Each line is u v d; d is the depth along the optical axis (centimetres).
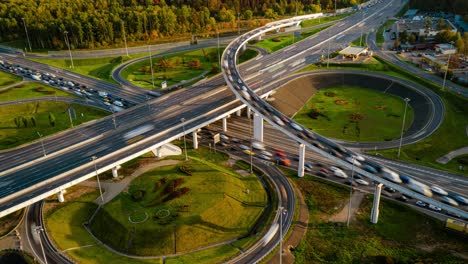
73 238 11431
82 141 15150
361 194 12925
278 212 12156
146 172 13950
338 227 11538
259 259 10394
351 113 19225
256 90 19888
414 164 14725
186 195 12600
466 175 13975
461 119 18188
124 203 12412
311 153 15462
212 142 16400
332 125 18088
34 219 12106
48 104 19562
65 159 13812
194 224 11475
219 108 17125
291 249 10781
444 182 13600
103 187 13300
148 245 10950
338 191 13100
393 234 11269
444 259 10288
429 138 16550
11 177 12925
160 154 15050
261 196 13025
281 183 13588
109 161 13325
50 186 12119
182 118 15488
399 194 12912
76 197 12925
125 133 15462
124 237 11212
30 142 15625
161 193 12769
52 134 16338
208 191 12781
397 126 17875
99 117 17938
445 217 11850
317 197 12825
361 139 16775
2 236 11406
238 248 10800
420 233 11281
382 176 11275
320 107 19900
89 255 10762
